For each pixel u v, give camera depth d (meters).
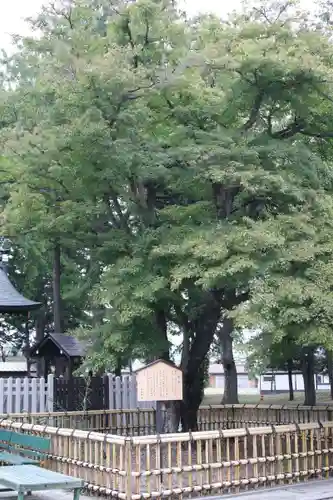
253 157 13.43
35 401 17.86
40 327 34.34
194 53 13.94
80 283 24.58
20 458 10.73
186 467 9.97
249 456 12.11
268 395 58.16
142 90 13.61
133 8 14.30
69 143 13.23
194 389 17.03
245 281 12.86
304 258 11.98
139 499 9.42
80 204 15.67
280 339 11.21
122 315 13.65
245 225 13.56
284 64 13.38
